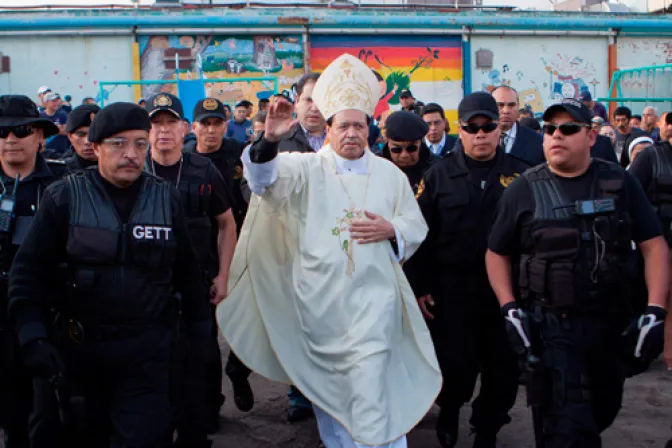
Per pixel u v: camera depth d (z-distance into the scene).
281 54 16.25
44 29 15.42
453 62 17.19
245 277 4.24
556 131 3.48
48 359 3.02
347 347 3.73
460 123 4.48
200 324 3.56
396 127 4.85
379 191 4.08
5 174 3.91
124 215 3.28
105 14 15.49
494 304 4.38
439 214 4.44
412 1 19.03
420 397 3.90
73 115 4.79
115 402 3.21
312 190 4.00
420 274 4.53
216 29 15.88
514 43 17.42
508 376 4.40
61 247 3.22
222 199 4.61
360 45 16.72
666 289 3.47
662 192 5.39
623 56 18.02
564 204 3.50
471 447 4.72
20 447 3.83
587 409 3.32
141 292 3.21
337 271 3.85
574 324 3.45
